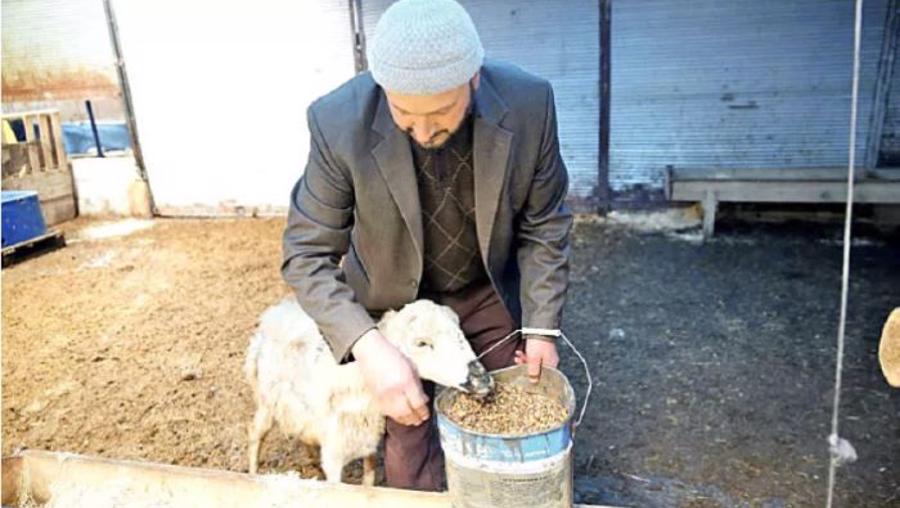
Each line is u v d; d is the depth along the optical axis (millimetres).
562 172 1499
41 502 1491
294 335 1822
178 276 4414
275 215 5781
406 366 1263
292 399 1818
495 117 1301
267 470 2301
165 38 5453
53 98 5906
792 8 4297
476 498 1026
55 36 5688
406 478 1744
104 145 6207
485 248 1437
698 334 3148
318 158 1365
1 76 5953
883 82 4301
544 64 4824
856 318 3184
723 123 4656
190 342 3387
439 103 1072
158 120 5711
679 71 4605
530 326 1456
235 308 3826
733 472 2180
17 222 4891
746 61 4480
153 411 2732
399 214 1395
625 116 4801
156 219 5945
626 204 5004
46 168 5844
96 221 5957
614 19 4586
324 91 5375
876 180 4012
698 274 3875
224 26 5332
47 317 3805
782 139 4594
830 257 3994
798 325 3162
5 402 2852
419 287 1573
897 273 3705
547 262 1486
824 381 2666
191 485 1410
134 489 1443
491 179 1339
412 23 1038
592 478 2188
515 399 1237
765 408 2518
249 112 5535
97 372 3100
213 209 5871
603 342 3135
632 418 2516
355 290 1626
